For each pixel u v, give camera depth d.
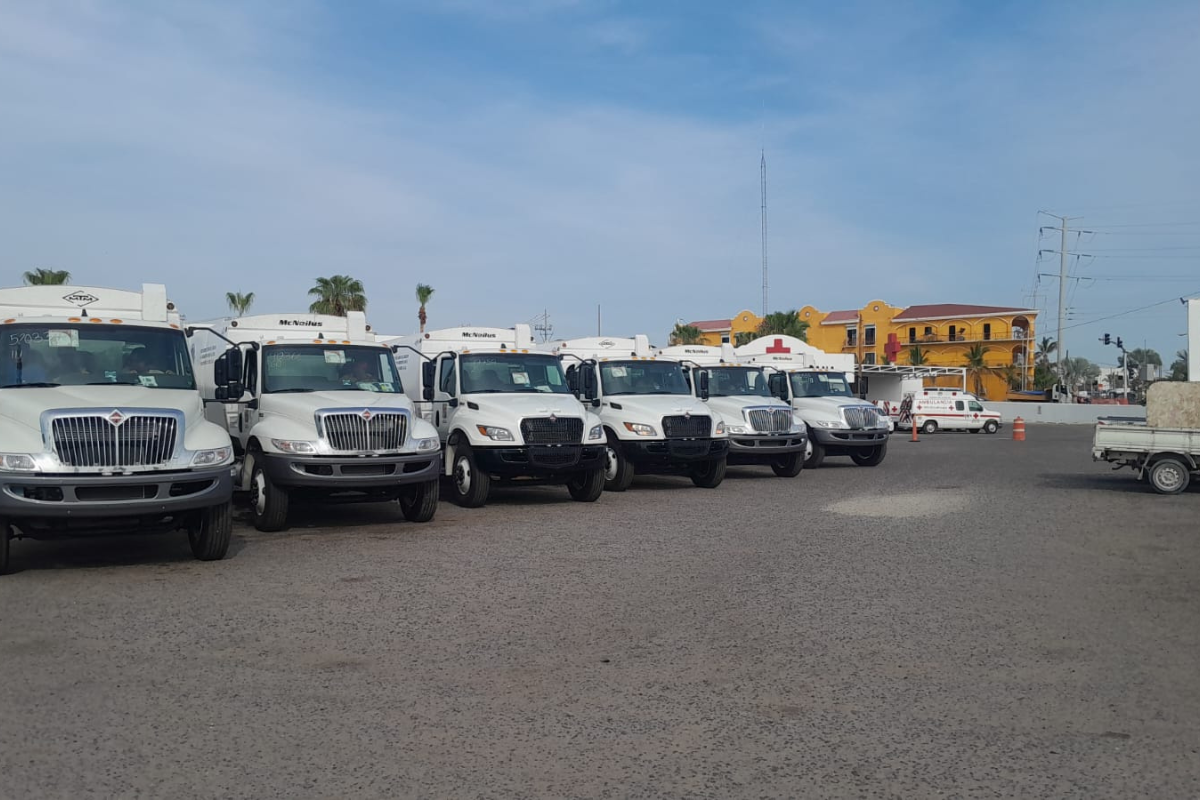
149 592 8.47
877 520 13.41
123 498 9.10
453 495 16.62
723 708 5.49
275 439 11.69
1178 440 16.72
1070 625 7.40
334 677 6.04
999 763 4.70
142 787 4.37
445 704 5.54
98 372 10.41
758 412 19.83
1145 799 4.29
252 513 13.08
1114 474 21.42
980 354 76.81
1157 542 11.47
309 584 8.84
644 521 13.27
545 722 5.25
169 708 5.43
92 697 5.61
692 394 18.78
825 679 6.04
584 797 4.31
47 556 10.38
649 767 4.64
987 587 8.82
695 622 7.47
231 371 12.00
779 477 20.94
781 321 63.09
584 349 19.95
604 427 17.52
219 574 9.31
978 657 6.53
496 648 6.71
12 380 9.98
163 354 10.89
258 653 6.55
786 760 4.73
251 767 4.61
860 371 50.03
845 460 26.86
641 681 5.99
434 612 7.76
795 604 8.10
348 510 14.51
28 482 8.76
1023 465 24.39
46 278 38.16
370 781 4.46
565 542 11.38
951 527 12.73
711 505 15.24
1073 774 4.56
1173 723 5.25
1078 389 112.44
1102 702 5.59
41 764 4.62
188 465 9.40
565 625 7.36
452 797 4.30
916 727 5.19
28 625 7.27
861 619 7.58
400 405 12.34
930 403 48.00
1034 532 12.28
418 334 17.11
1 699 5.56
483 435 14.40
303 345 13.26
